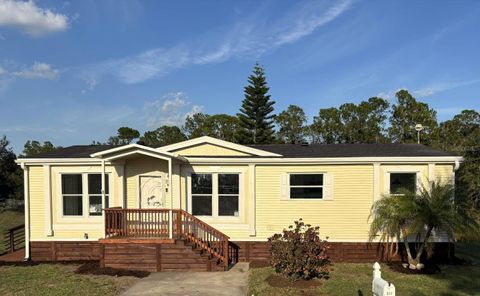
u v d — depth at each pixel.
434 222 11.93
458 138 43.78
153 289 10.91
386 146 17.16
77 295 10.27
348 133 57.41
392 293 6.02
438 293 10.25
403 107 52.59
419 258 12.98
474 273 12.30
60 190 15.04
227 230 14.59
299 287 10.80
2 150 35.62
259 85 52.72
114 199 15.07
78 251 14.94
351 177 14.45
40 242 14.96
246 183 14.65
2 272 12.94
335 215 14.45
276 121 62.78
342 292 10.33
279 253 11.51
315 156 14.55
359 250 14.30
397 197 12.82
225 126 64.00
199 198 14.88
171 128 66.88
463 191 12.70
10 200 38.81
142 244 13.20
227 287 11.13
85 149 17.67
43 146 61.56
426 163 14.16
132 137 66.50
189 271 13.04
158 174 15.23
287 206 14.56
